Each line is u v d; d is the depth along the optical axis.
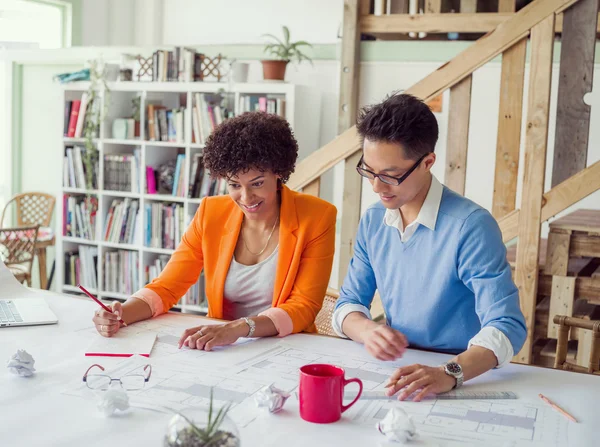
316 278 1.89
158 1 6.29
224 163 1.76
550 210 2.56
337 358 1.53
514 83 2.62
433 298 1.59
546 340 2.92
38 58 5.87
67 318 1.81
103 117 5.00
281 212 1.91
